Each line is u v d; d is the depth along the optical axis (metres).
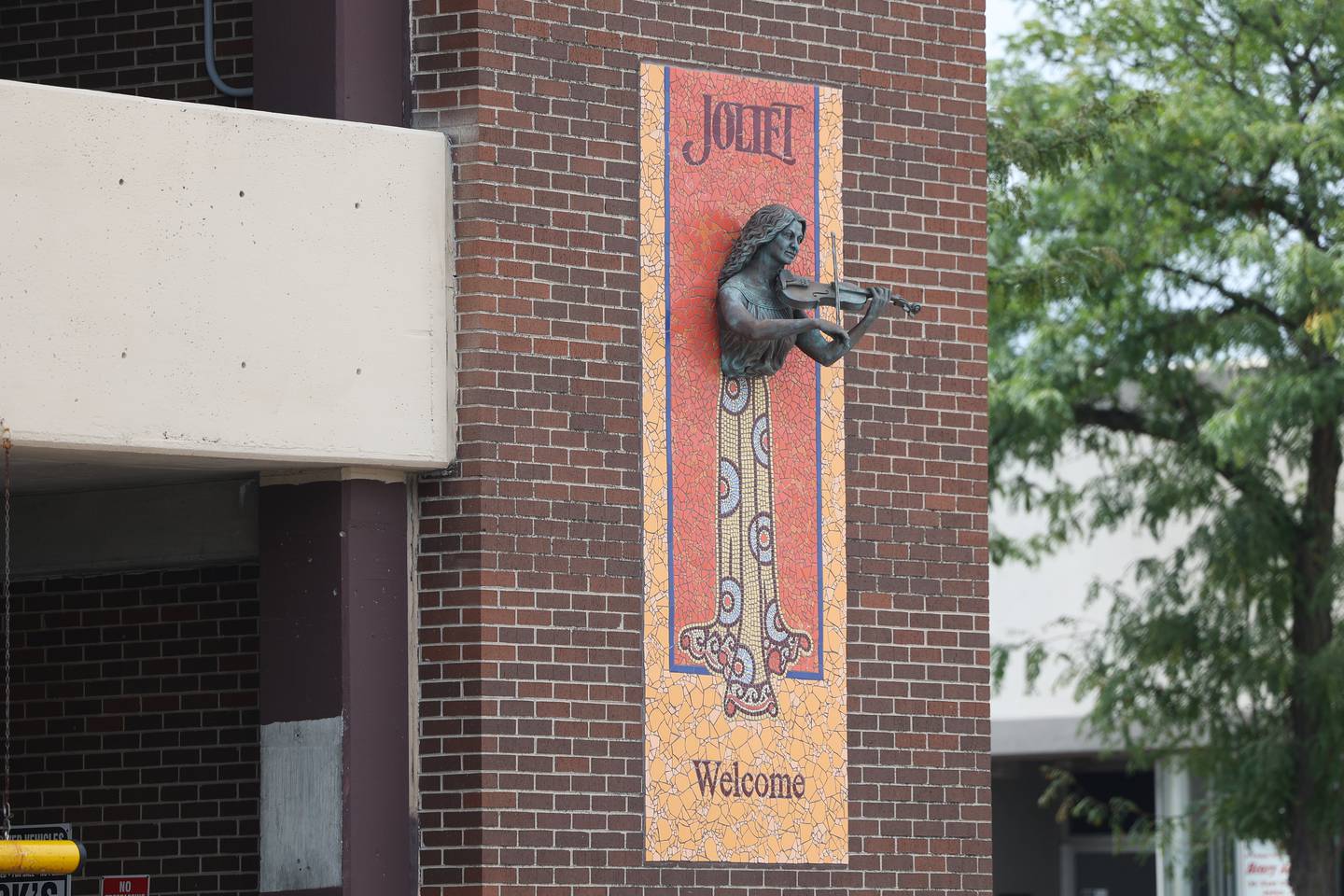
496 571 25.30
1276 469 52.81
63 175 23.95
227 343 24.48
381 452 25.05
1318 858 49.84
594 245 26.17
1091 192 49.75
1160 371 50.09
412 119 25.98
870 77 28.02
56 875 27.09
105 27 27.70
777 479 26.91
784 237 26.56
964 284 28.34
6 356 23.58
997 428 50.78
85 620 27.80
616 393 26.09
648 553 26.08
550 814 25.27
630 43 26.64
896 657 27.44
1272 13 49.56
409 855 25.11
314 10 25.83
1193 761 50.88
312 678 25.16
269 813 25.19
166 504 26.72
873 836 27.08
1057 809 70.44
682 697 26.08
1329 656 48.38
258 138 24.81
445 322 25.48
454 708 25.19
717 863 26.08
